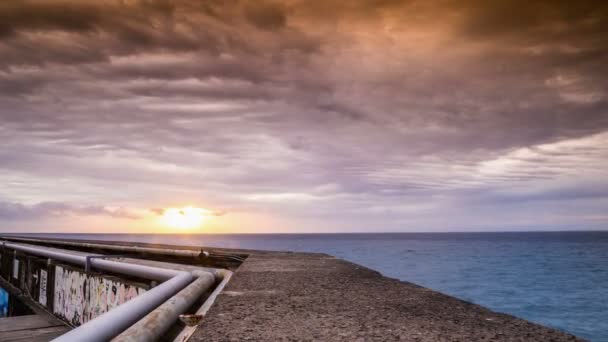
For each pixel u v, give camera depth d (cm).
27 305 1004
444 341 183
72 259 771
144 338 187
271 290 324
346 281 376
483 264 8156
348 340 186
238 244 17412
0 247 1661
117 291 607
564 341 182
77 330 185
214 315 234
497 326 211
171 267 610
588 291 4906
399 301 281
